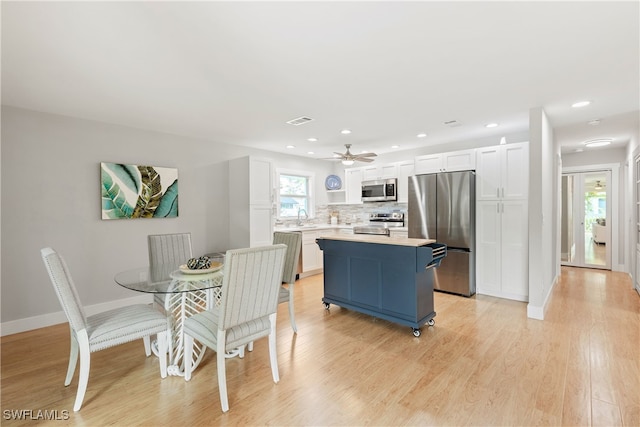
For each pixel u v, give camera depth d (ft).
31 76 7.75
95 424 5.86
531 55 6.93
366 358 8.27
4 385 7.14
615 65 7.43
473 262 13.98
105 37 6.00
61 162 10.91
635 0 5.04
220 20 5.48
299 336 9.71
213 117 11.35
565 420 5.80
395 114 11.18
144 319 7.22
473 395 6.60
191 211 14.43
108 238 11.96
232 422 5.88
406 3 5.07
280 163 18.89
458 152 14.61
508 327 10.19
